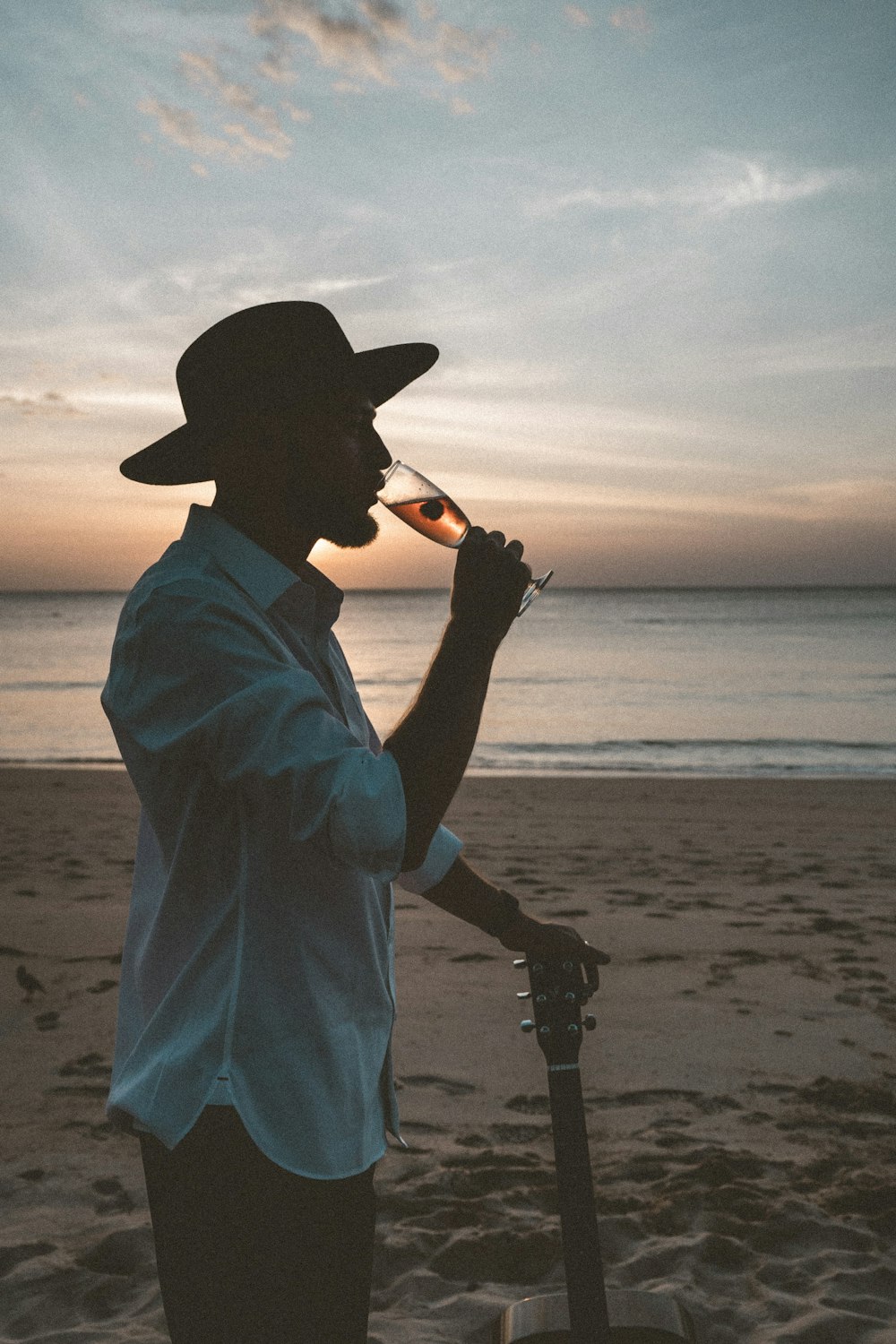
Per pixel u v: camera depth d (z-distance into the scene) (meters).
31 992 4.67
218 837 1.19
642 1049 4.07
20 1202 2.89
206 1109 1.16
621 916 6.32
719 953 5.44
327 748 1.10
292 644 1.28
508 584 1.19
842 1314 2.35
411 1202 2.88
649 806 12.20
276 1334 1.17
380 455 1.35
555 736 23.88
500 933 1.58
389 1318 2.38
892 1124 3.39
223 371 1.28
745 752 20.83
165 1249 1.21
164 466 1.48
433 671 1.17
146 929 1.28
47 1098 3.61
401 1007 4.58
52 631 92.75
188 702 1.15
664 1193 2.93
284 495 1.32
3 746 23.00
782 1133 3.34
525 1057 4.00
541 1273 2.55
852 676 40.41
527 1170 3.05
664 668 45.47
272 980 1.18
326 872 1.20
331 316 1.33
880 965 5.20
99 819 11.05
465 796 13.20
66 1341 2.27
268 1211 1.16
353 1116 1.21
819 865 8.21
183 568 1.24
